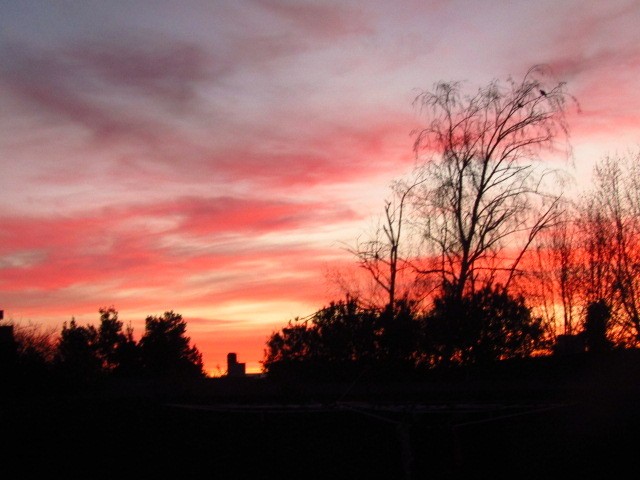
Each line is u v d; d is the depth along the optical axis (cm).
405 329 2042
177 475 1502
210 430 1509
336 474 1455
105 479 1512
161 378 1970
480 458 1408
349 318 2083
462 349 2066
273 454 1481
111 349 3450
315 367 2028
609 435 1352
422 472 1410
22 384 1911
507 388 1508
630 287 2862
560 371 1895
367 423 1456
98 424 1533
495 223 2705
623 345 2759
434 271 2698
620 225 2941
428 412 1357
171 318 3609
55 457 1522
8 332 2094
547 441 1381
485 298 2147
